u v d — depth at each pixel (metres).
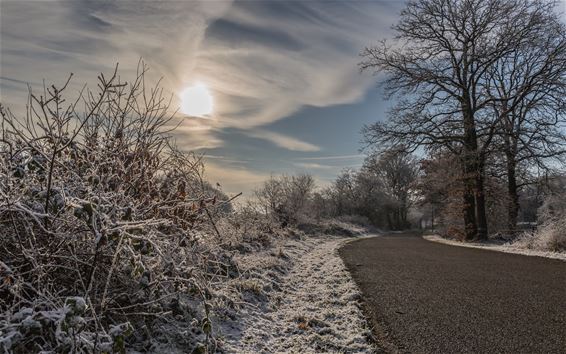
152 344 3.56
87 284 3.46
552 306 5.74
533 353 3.95
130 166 4.18
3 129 3.63
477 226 22.09
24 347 2.60
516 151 22.03
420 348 4.15
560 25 19.64
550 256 11.91
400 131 23.19
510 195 25.03
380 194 61.66
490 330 4.66
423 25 22.84
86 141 4.17
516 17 20.47
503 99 21.03
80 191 3.54
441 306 5.80
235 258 7.84
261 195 22.17
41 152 3.33
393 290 6.93
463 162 21.81
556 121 20.36
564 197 19.12
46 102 3.60
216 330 4.21
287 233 17.39
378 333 4.66
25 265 3.20
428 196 35.78
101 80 3.76
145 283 3.65
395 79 23.56
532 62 21.31
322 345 4.29
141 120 4.54
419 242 20.84
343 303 6.05
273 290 6.58
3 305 3.15
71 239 3.30
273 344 4.27
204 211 5.43
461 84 22.34
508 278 8.06
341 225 31.97
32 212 2.97
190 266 4.14
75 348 2.57
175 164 5.18
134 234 3.30
